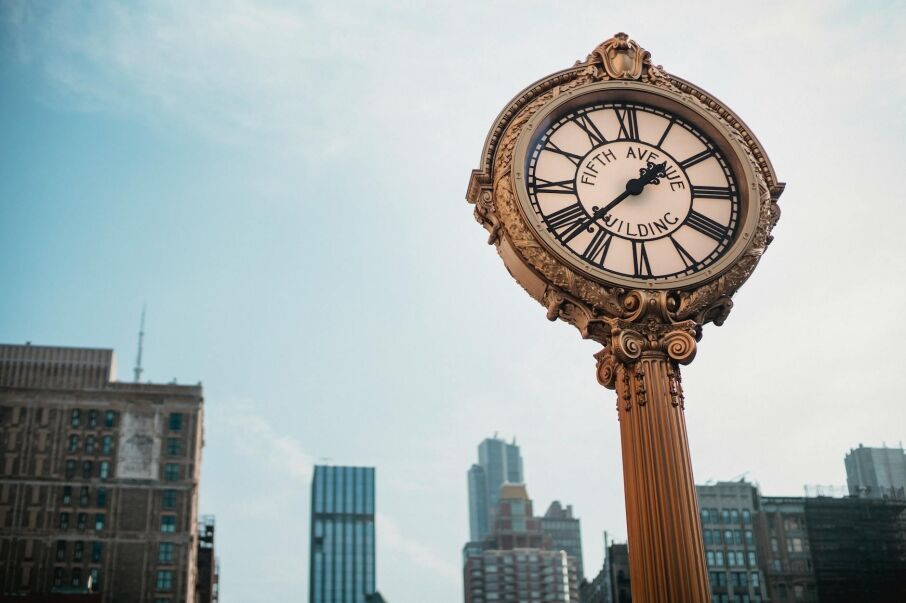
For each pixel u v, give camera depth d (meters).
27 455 177.88
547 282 12.63
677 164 13.19
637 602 11.64
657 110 13.48
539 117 13.09
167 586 173.75
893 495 120.31
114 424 181.62
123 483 178.38
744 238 12.77
